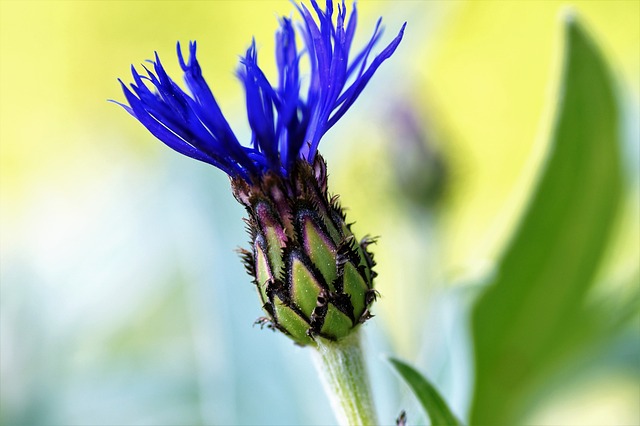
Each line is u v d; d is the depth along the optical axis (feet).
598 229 0.96
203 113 0.73
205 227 1.03
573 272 0.96
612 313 0.98
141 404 1.11
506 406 0.97
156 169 1.37
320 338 0.74
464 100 1.98
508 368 0.96
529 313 0.96
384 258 1.25
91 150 1.67
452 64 1.96
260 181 0.74
